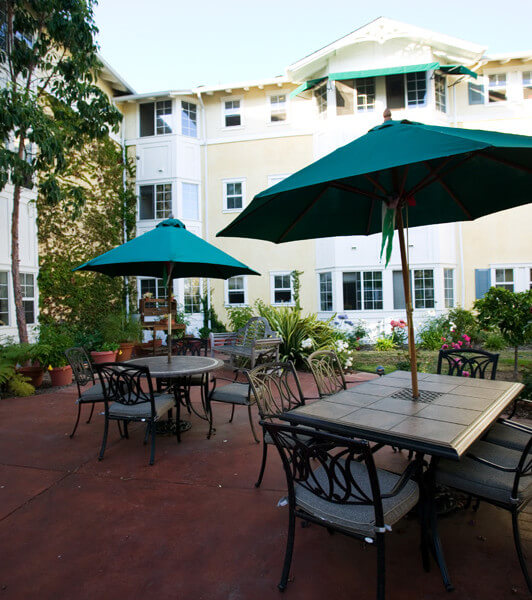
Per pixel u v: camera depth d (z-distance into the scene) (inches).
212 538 99.2
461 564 88.4
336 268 536.1
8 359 271.9
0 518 109.0
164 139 569.6
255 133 578.2
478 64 518.3
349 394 116.0
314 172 85.4
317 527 103.4
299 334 327.6
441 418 91.7
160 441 167.8
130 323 436.8
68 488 126.2
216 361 189.3
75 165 478.6
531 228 525.0
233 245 582.6
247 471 137.3
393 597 78.6
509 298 232.4
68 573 87.0
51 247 438.3
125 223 563.5
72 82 327.6
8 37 310.8
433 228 519.2
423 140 80.0
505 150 93.4
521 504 83.0
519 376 266.2
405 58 510.0
